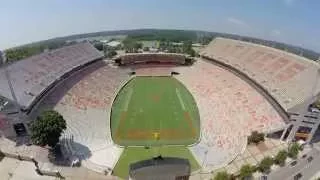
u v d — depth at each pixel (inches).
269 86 3383.4
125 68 5452.8
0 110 2564.0
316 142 2778.1
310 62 3454.7
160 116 3422.7
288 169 2315.5
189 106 3745.1
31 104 2783.0
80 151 2524.6
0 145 2517.2
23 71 3280.0
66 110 3117.6
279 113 2962.6
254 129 2815.0
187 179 2162.9
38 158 2367.1
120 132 2994.6
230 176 2098.9
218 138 2795.3
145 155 2556.6
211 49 5644.7
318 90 2795.3
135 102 3890.3
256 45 4736.7
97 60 5206.7
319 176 2236.7
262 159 2372.0
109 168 2335.1
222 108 3390.7
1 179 2043.6
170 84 4795.8
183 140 2837.1
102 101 3690.9
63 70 3919.8
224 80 4256.9
